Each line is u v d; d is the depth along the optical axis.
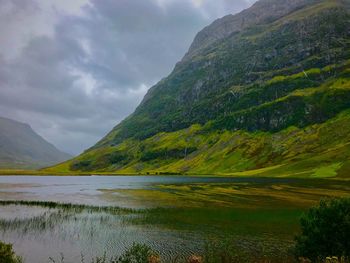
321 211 35.22
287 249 46.28
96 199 99.88
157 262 26.77
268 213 74.44
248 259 41.09
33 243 49.75
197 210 78.56
